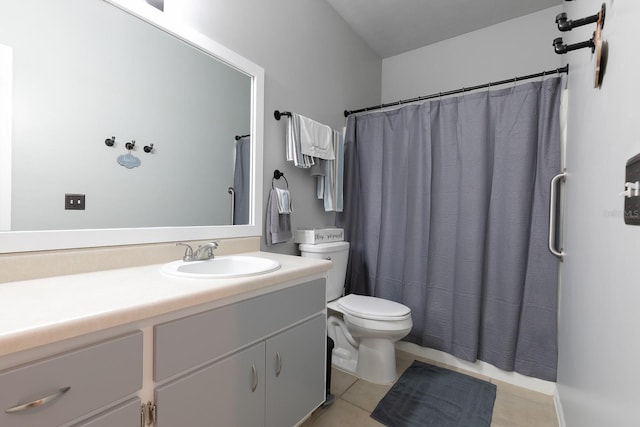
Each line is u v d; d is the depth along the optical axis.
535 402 1.70
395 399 1.71
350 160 2.48
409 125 2.23
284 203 1.88
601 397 0.84
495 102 1.96
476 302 1.94
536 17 2.37
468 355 1.96
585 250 1.12
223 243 1.60
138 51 1.29
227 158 1.64
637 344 0.60
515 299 1.84
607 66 0.86
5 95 0.98
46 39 1.06
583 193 1.19
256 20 1.79
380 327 1.78
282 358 1.22
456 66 2.70
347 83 2.57
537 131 1.83
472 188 1.97
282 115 1.95
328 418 1.56
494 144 1.96
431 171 2.13
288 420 1.26
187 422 0.89
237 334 1.04
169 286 0.94
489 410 1.63
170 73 1.40
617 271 0.73
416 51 2.90
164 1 1.37
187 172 1.47
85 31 1.14
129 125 1.27
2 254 0.96
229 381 1.00
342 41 2.50
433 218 2.12
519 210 1.83
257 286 1.08
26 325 0.62
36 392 0.61
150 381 0.82
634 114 0.63
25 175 1.02
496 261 1.93
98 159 1.18
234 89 1.67
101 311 0.71
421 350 2.21
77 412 0.67
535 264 1.82
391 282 2.33
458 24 2.54
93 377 0.70
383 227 2.36
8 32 0.99
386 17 2.47
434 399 1.72
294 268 1.27
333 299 2.13
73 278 1.04
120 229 1.23
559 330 1.73
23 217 1.01
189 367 0.89
